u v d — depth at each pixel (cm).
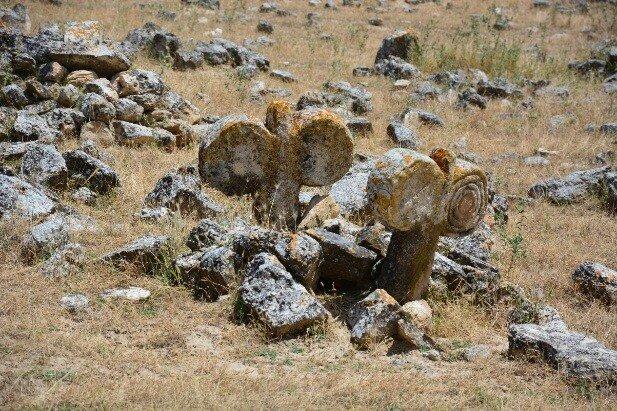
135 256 705
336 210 841
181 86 1439
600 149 1335
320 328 626
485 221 951
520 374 594
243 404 508
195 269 688
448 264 722
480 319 693
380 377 567
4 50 1270
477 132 1423
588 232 987
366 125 1330
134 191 920
